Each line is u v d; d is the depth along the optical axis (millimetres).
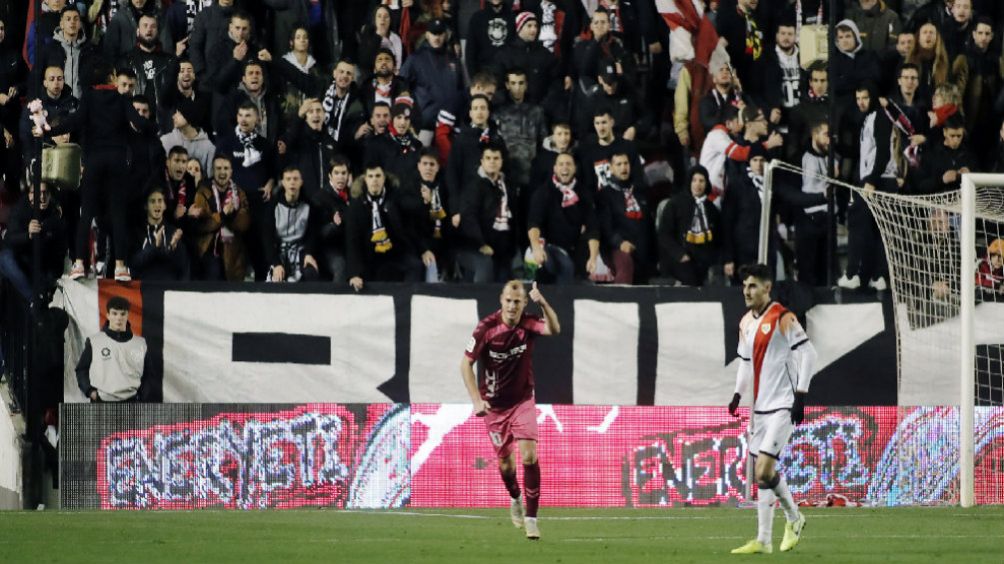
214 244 42938
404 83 45562
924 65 48031
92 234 41812
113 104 41375
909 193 46500
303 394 41875
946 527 31297
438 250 44250
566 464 39906
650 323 43406
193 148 43969
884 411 41281
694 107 47000
